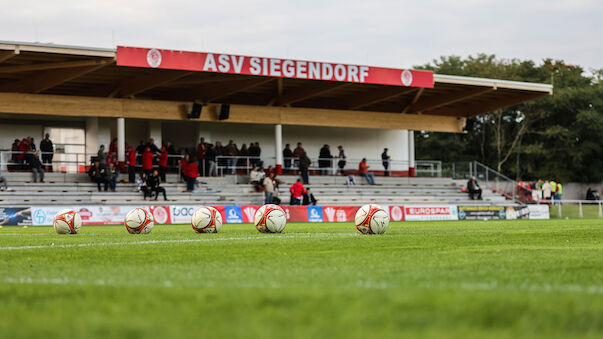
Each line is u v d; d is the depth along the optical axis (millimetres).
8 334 3848
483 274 6723
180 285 5898
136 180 34469
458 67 66250
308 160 37562
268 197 33438
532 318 4172
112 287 5727
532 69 65812
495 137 64000
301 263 8148
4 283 6180
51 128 36594
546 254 9344
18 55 28922
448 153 64688
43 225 26469
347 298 4949
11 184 31062
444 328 3918
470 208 35719
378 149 45094
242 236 15039
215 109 37594
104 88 35469
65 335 3785
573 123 63156
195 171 33844
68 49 28469
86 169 35188
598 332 3805
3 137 35500
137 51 29859
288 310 4520
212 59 31547
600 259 8477
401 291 5297
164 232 17766
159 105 35781
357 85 37938
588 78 66312
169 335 3742
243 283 6039
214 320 4199
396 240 13211
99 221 27406
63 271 7422
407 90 37656
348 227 21922
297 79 35438
